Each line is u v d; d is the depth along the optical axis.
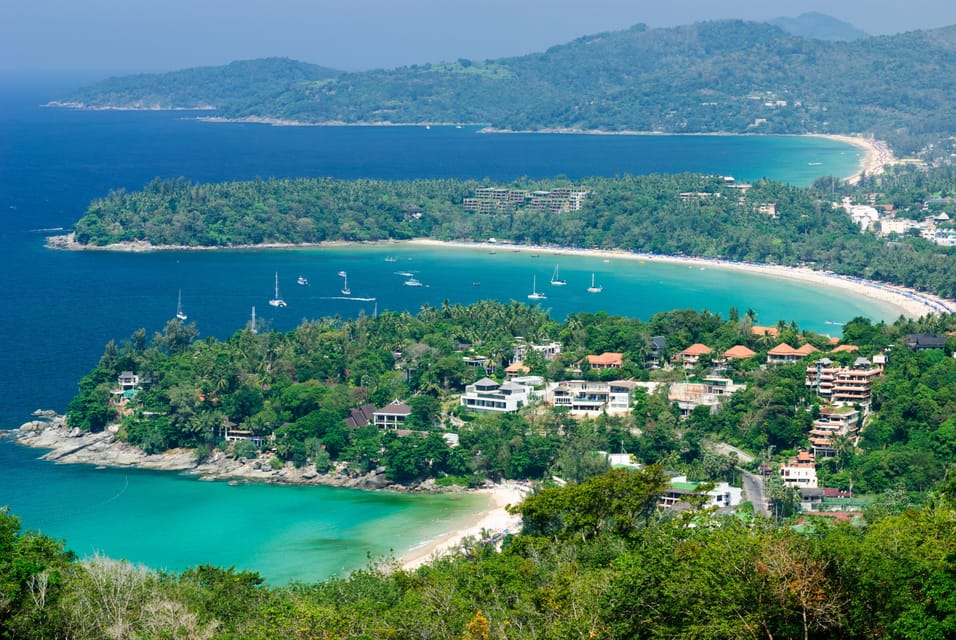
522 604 168.62
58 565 181.88
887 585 140.62
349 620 170.00
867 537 168.38
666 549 154.88
